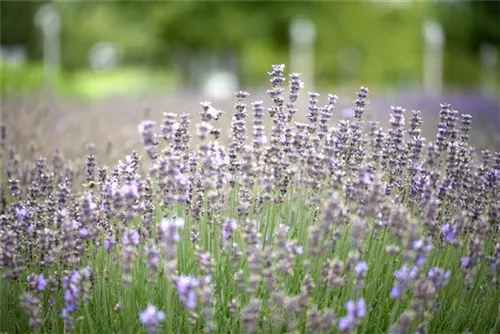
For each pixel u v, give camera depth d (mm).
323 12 34875
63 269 3105
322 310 2793
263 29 33375
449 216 3396
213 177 3137
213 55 37906
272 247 3023
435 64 38438
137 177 3018
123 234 2982
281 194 3287
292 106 3441
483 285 3049
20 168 5125
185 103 12180
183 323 2865
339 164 3299
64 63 39812
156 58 37812
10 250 2789
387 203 2953
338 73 36375
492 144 7582
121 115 9680
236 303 2709
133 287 2834
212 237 3182
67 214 3068
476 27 41125
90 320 2713
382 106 12797
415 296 2729
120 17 34656
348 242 3025
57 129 7762
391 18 37250
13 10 40688
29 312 2631
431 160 3158
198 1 32969
